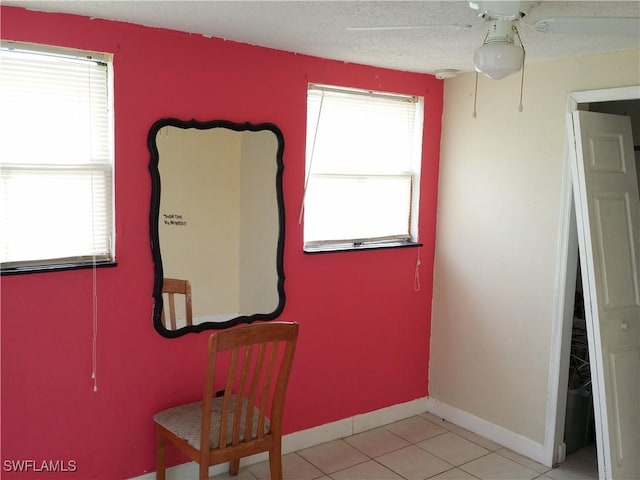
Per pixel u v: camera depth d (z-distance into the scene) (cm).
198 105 281
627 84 290
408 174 375
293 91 312
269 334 249
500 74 209
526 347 340
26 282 245
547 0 205
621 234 305
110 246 269
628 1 205
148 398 283
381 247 360
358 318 357
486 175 355
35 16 237
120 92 259
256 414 268
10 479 251
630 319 305
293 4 220
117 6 230
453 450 347
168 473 293
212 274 294
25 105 243
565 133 314
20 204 246
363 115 349
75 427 264
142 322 277
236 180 297
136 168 267
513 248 343
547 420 331
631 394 302
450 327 383
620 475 293
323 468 321
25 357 248
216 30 268
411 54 307
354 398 362
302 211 324
